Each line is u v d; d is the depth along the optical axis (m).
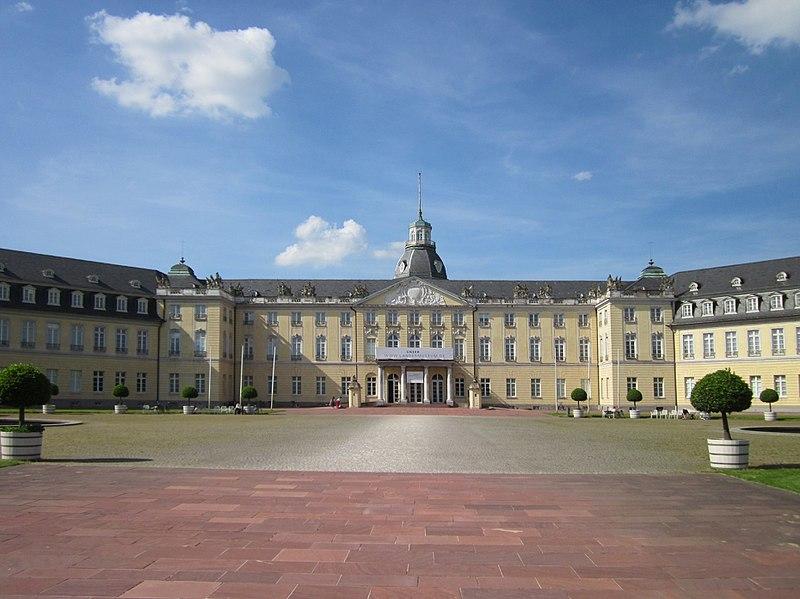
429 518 15.84
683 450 32.69
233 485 20.31
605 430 49.16
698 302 96.75
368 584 11.09
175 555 12.60
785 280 89.31
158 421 57.91
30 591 10.62
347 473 23.08
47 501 17.66
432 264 126.94
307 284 109.88
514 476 22.67
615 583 11.23
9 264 87.69
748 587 11.06
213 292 99.69
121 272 99.81
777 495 19.11
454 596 10.58
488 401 105.19
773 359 88.06
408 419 65.12
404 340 106.12
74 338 90.56
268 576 11.42
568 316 106.88
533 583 11.21
